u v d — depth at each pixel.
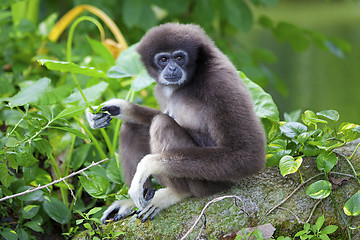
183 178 9.64
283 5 53.25
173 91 10.68
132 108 10.93
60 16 19.88
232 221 9.13
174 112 10.66
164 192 9.88
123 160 10.88
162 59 10.52
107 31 19.20
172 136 9.62
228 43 19.44
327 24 43.75
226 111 9.30
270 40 38.62
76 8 16.41
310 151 9.93
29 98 9.98
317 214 9.14
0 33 16.73
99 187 10.61
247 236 8.58
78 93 11.55
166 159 9.27
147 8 17.52
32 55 15.76
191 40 10.23
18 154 9.89
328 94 26.73
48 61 9.12
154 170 9.25
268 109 11.16
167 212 9.62
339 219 9.10
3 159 9.95
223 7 18.41
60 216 10.57
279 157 10.00
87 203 12.00
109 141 12.05
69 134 12.07
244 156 9.13
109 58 14.12
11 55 15.82
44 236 11.18
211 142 10.01
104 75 9.91
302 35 19.62
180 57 10.27
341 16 47.28
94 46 13.94
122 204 10.24
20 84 14.34
